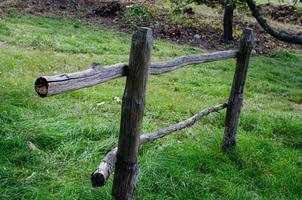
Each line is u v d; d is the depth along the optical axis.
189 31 17.61
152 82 9.67
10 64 8.91
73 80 2.80
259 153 5.81
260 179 5.19
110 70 3.06
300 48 17.98
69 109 6.62
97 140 5.59
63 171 4.71
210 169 5.18
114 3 19.00
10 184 4.35
